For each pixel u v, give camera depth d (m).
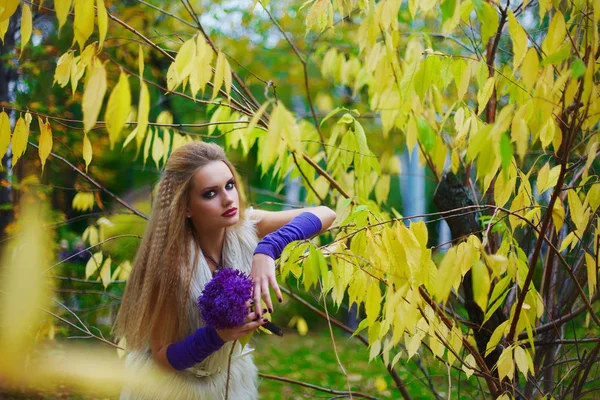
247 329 1.52
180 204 1.75
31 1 1.43
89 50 1.39
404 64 2.06
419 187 6.89
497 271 1.30
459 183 2.10
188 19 5.72
